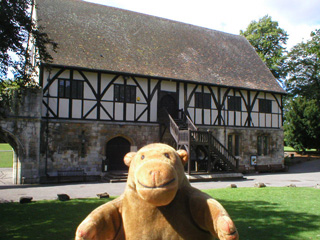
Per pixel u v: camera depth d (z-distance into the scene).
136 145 18.72
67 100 16.98
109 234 2.84
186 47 23.48
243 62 25.70
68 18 19.86
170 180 2.62
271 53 32.97
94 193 12.26
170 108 20.27
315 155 33.41
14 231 6.48
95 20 21.00
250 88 23.05
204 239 2.86
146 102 19.22
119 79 18.50
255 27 32.88
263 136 24.50
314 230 6.61
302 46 32.69
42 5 19.58
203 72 21.88
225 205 9.34
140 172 2.70
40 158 16.16
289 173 23.08
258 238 6.04
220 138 21.97
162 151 2.97
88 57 17.84
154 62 20.25
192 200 2.86
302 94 33.78
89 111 17.52
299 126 32.72
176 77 19.89
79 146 17.14
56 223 7.11
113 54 19.11
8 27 9.83
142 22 23.39
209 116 21.62
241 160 22.95
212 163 18.23
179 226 2.82
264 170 23.77
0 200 10.30
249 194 11.51
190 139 16.98
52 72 16.64
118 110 18.34
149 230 2.81
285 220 7.48
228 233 2.39
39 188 13.67
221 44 26.28
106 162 17.55
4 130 14.89
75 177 16.47
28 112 15.48
